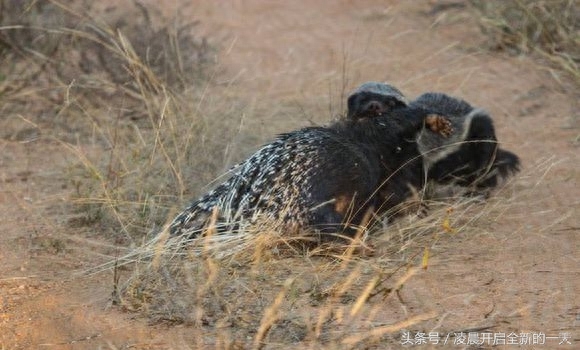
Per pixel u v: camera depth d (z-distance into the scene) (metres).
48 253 27.52
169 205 29.88
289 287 23.03
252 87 42.03
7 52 41.62
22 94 39.41
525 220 28.78
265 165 26.64
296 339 21.06
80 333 22.08
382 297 23.19
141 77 39.75
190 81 40.56
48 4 42.19
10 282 25.31
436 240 26.36
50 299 24.11
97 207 29.91
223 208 26.44
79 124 38.12
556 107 39.28
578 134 36.31
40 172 34.16
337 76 42.97
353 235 26.66
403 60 45.19
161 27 45.34
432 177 30.38
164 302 23.16
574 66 41.12
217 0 55.91
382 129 28.06
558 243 26.84
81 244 28.11
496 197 30.69
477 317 22.06
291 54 46.75
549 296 23.20
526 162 33.69
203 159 32.16
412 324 21.66
